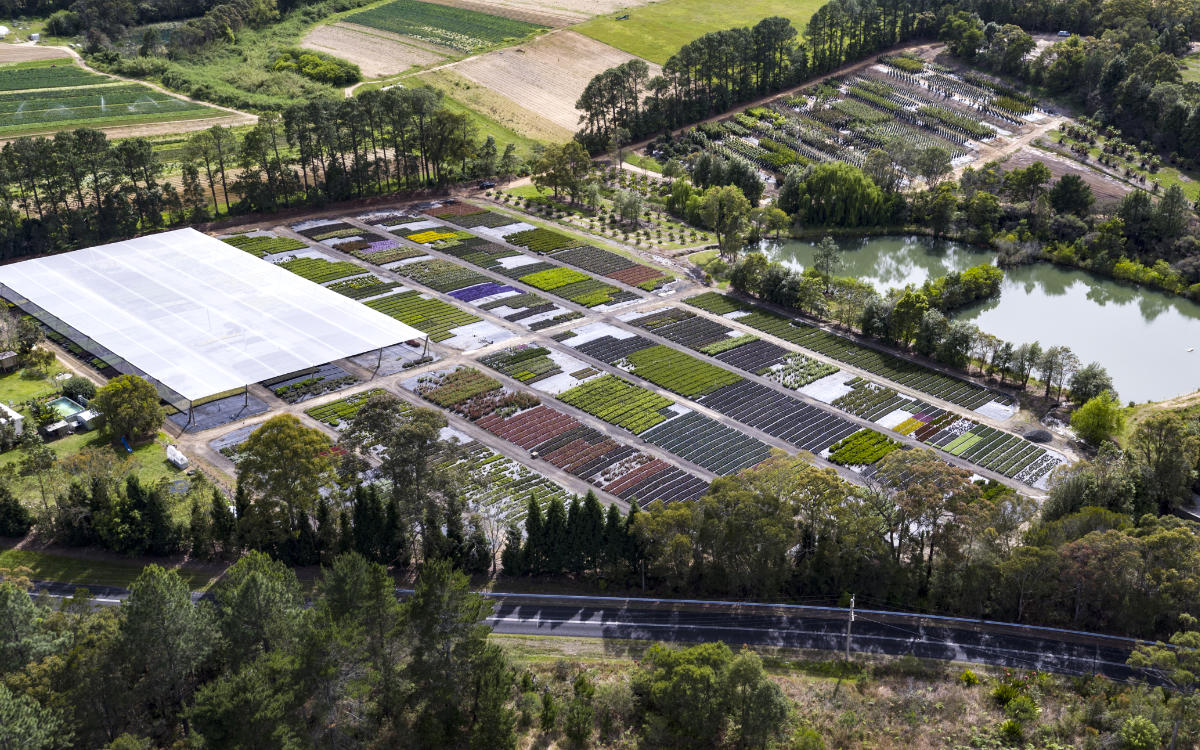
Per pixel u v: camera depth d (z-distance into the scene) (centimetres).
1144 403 18012
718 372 18762
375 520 12775
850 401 17788
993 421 17312
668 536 12250
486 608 9894
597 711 10381
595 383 18175
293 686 8656
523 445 16138
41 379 17500
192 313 19388
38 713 8362
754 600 12731
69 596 12212
